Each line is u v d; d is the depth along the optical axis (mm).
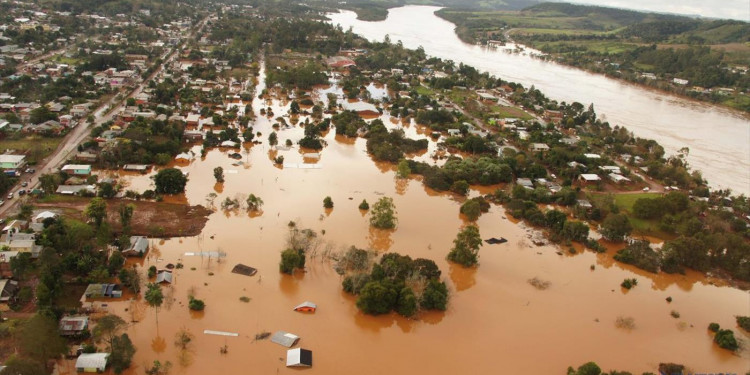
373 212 131375
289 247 113812
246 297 97312
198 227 123062
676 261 124250
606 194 162250
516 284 111688
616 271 122625
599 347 93562
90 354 77688
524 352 90125
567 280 115688
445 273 113188
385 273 103875
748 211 159375
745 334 101688
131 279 95188
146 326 87562
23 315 86312
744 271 124000
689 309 109562
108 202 131000
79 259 99500
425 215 141875
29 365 67875
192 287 98875
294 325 91125
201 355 81938
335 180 161500
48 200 127750
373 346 88062
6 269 96000
